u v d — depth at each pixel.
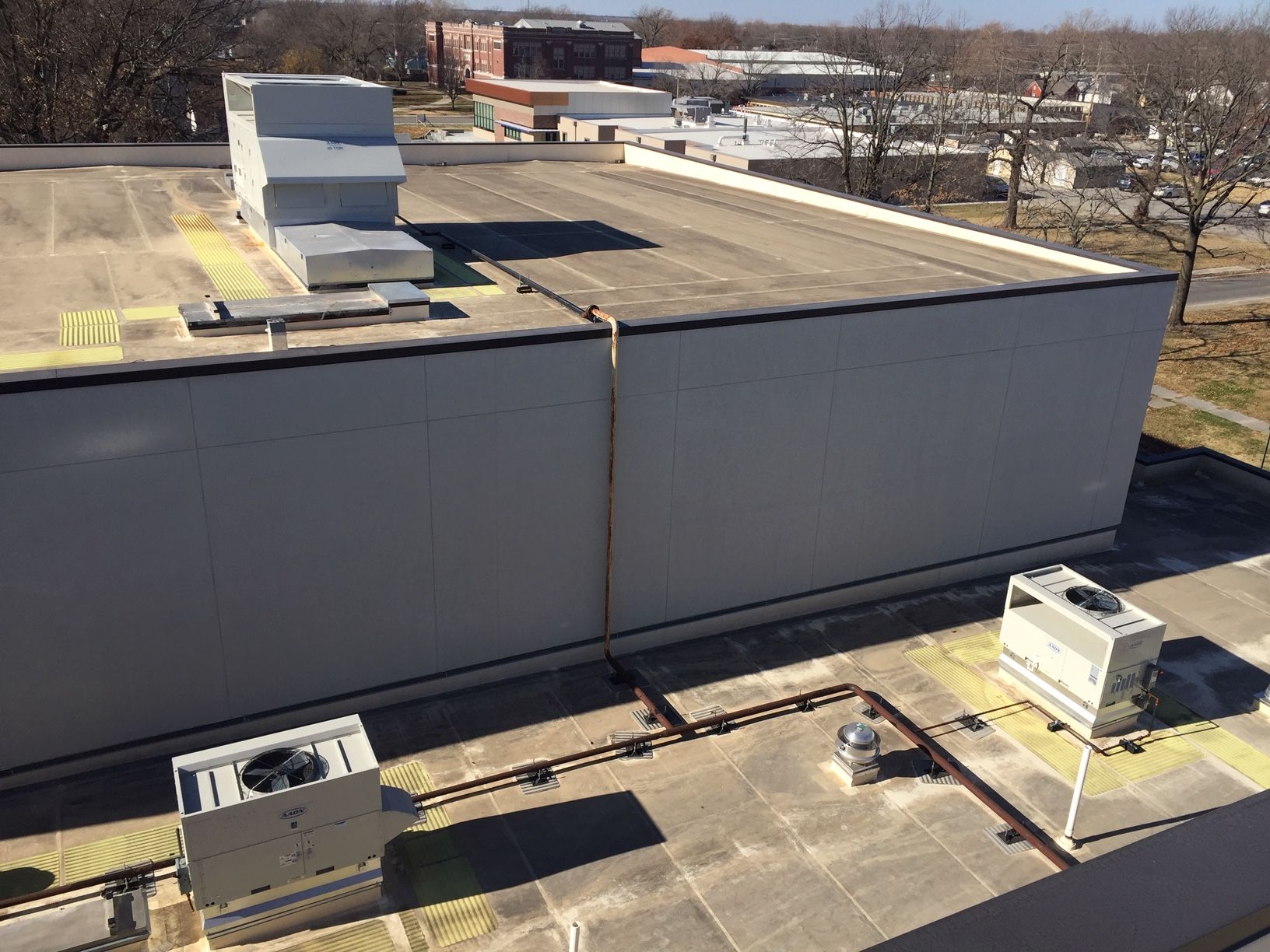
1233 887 3.62
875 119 48.22
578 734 13.88
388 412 12.89
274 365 12.02
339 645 13.69
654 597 15.75
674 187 30.17
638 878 11.46
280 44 108.81
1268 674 16.05
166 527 12.12
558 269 18.66
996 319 16.86
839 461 16.45
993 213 63.50
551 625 15.15
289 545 12.90
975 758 13.71
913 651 16.25
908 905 11.22
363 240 16.62
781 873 11.62
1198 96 40.78
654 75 120.88
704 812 12.52
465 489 13.74
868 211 25.69
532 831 12.09
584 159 35.38
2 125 43.22
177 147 28.55
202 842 9.66
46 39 43.28
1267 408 32.91
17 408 10.92
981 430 17.62
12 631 11.70
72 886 10.53
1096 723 14.06
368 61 134.38
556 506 14.48
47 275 16.61
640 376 14.24
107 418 11.38
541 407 13.83
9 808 12.02
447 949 10.43
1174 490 23.33
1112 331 18.22
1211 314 44.12
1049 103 84.81
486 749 13.49
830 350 15.58
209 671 12.98
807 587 17.09
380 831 10.64
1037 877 11.67
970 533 18.41
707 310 16.02
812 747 13.81
